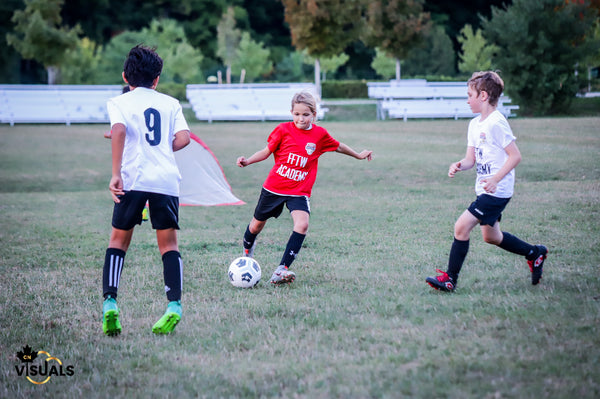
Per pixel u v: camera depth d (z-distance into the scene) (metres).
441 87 43.62
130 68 5.93
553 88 39.81
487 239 7.00
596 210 11.73
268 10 92.69
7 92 42.12
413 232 10.69
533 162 19.28
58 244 10.54
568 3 40.50
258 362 4.97
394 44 46.22
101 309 6.71
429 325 5.68
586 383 4.25
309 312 6.30
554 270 7.66
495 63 40.75
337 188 17.16
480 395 4.14
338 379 4.52
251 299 6.89
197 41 84.56
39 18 49.16
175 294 5.72
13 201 15.70
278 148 7.63
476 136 6.84
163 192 5.73
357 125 35.44
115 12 85.81
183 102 50.12
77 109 41.44
